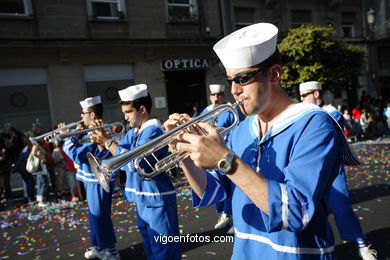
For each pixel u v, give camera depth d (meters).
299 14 14.81
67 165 6.45
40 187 6.32
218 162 1.01
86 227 4.70
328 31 11.13
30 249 3.95
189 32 12.09
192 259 3.29
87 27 10.43
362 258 2.98
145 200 2.52
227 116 3.53
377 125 13.93
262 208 1.02
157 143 1.51
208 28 12.31
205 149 1.02
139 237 4.11
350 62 11.45
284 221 0.98
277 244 1.21
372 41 16.48
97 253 3.46
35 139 4.00
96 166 1.84
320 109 1.21
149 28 11.40
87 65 10.56
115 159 1.65
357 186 5.61
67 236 4.36
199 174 1.45
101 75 10.79
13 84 9.49
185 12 12.16
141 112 2.79
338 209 2.96
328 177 1.07
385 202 4.57
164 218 2.51
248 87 1.17
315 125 1.12
